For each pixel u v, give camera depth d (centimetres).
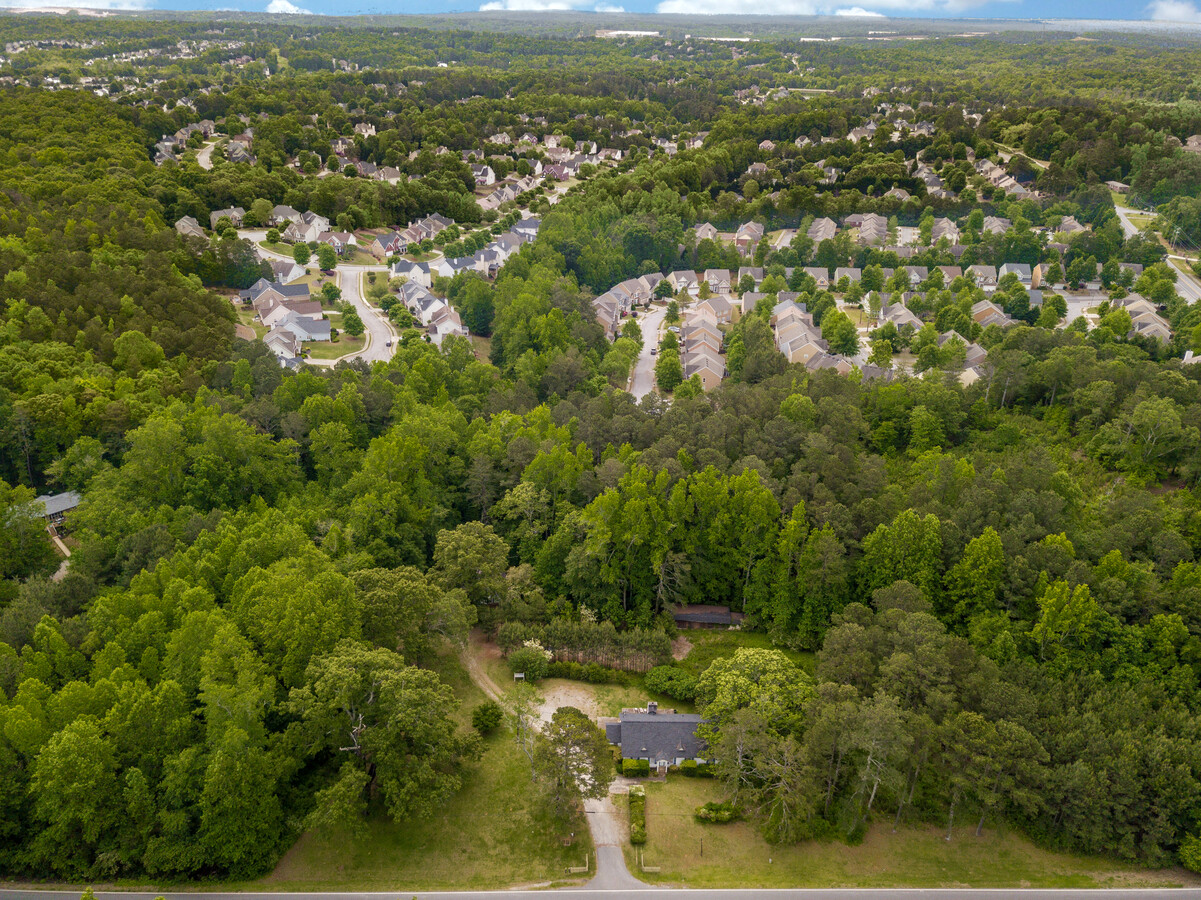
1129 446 11600
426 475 10769
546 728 7000
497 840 6556
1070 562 8656
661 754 7362
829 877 6378
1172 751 6606
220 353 14200
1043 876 6444
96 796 5950
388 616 7462
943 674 7025
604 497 9350
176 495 10194
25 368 11838
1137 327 18612
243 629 7238
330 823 5988
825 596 9212
